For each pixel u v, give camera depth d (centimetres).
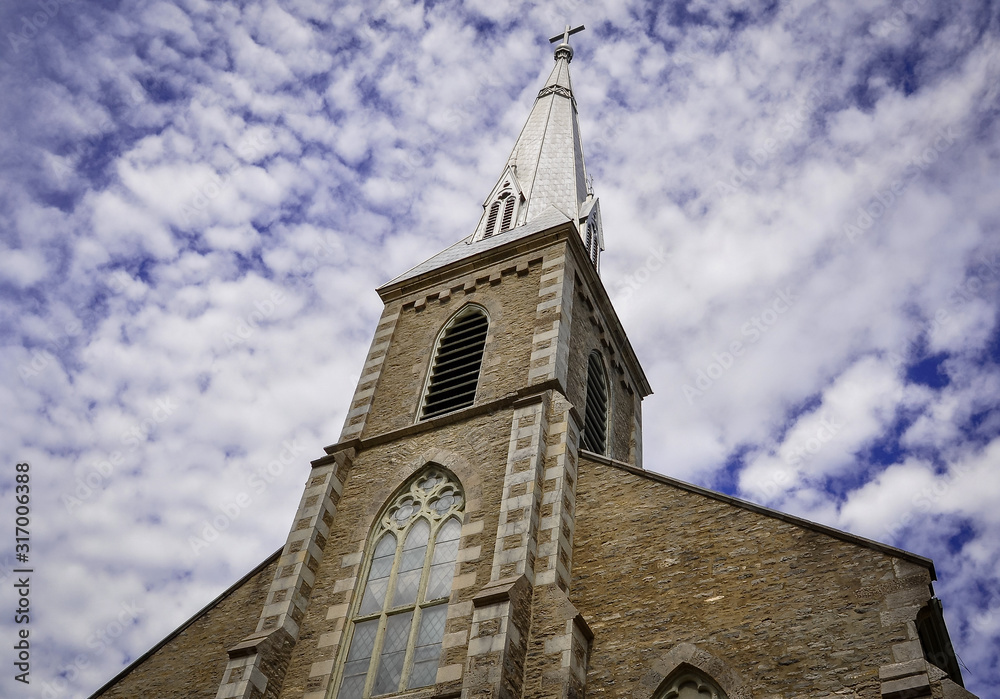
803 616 1669
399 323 3056
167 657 2275
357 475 2453
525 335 2673
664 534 1953
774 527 1852
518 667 1702
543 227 3159
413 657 1905
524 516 1994
